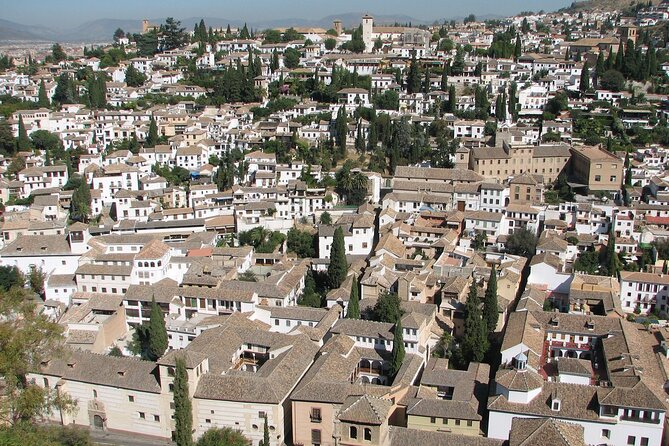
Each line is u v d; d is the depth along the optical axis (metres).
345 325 141.50
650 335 145.25
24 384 122.75
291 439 119.88
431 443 103.25
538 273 172.88
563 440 92.69
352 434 95.00
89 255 184.50
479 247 198.38
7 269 187.00
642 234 196.38
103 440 124.62
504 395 114.19
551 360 136.38
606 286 164.12
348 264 191.50
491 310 148.50
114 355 146.62
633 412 108.12
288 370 125.31
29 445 87.62
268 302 162.00
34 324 111.50
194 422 119.94
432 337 146.12
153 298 147.38
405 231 198.38
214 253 193.12
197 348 132.12
